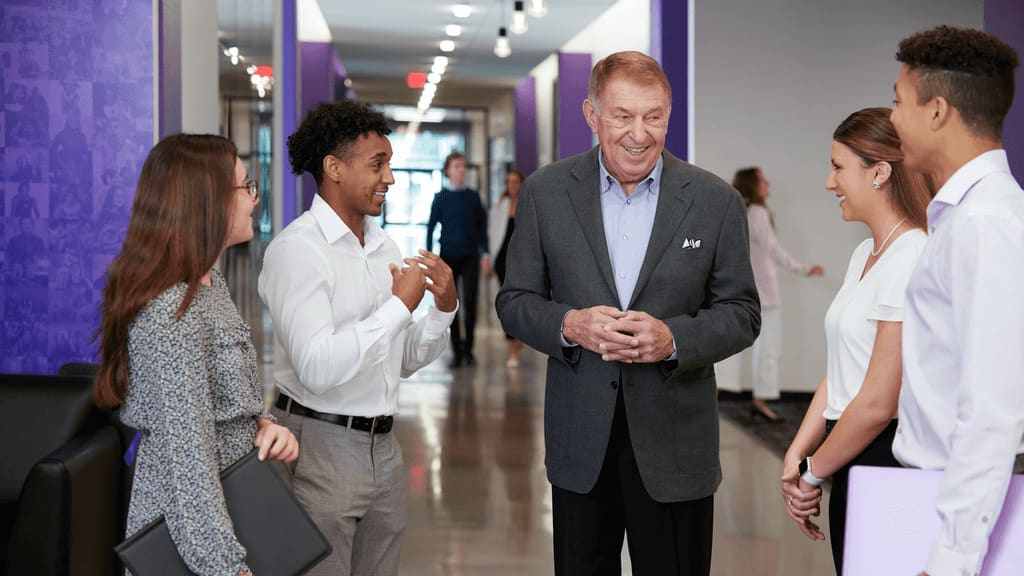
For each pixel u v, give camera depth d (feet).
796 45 29.53
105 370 7.06
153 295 6.94
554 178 9.03
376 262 9.20
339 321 8.79
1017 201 5.78
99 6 12.23
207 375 7.03
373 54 56.03
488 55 55.77
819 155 29.71
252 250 20.08
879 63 29.53
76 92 12.28
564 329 8.52
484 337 44.78
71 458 8.89
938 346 6.07
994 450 5.47
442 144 88.63
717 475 9.01
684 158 29.89
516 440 23.52
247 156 19.35
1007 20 18.85
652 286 8.61
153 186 7.14
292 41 25.70
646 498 8.73
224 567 6.79
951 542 5.58
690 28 29.45
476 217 35.60
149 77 12.32
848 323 8.29
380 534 9.33
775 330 26.86
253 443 7.50
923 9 29.40
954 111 5.98
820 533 8.73
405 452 22.26
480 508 17.98
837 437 7.85
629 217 8.84
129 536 7.03
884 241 8.22
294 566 7.22
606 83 8.34
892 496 6.11
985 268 5.60
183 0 13.78
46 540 8.59
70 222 12.32
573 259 8.79
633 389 8.61
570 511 8.87
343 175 8.84
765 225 27.07
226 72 16.79
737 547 15.87
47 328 12.37
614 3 40.96
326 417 8.86
